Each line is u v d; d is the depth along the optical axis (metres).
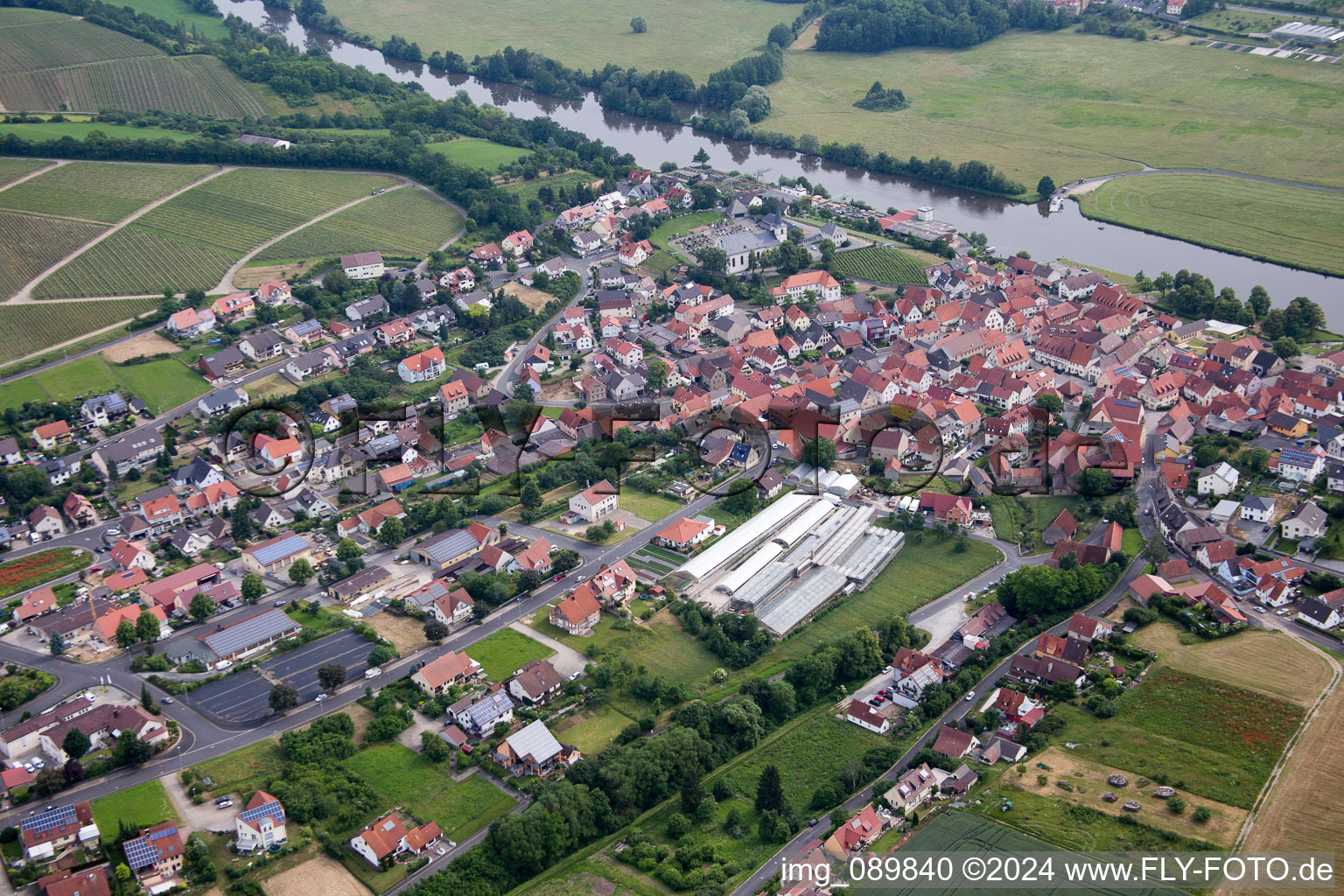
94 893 184.12
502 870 193.88
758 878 193.25
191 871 193.25
